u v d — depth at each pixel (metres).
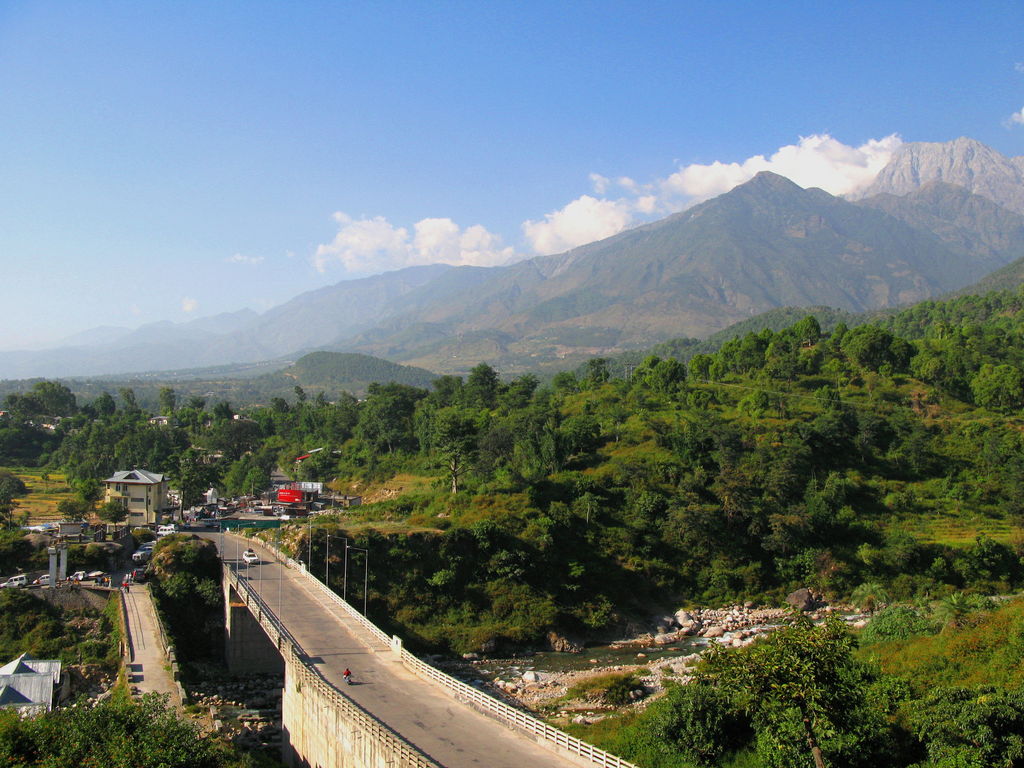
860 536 116.06
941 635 61.47
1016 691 42.22
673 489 121.19
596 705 67.81
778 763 41.09
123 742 39.22
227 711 64.69
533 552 102.06
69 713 43.44
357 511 124.50
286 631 66.25
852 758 40.59
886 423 138.75
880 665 58.28
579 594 100.25
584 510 113.44
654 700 66.31
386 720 46.44
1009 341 186.00
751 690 36.53
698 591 108.44
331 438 193.62
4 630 76.50
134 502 122.19
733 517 115.38
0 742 39.59
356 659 59.38
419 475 151.75
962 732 38.31
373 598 90.88
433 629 90.69
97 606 81.19
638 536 111.56
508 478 121.06
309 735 53.16
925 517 120.38
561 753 41.38
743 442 132.38
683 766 46.12
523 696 72.31
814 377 168.00
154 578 89.50
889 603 103.12
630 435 139.88
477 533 100.31
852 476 129.00
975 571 106.56
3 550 90.38
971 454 133.75
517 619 93.44
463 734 44.31
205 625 85.81
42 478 173.12
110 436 193.75
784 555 112.62
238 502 152.50
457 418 125.88
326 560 92.31
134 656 68.94
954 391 156.38
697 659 83.31
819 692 34.50
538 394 197.00
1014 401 148.50
